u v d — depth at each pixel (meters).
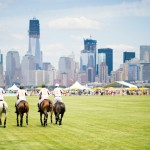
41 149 20.86
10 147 21.62
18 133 27.86
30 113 49.31
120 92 169.25
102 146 21.55
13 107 65.50
